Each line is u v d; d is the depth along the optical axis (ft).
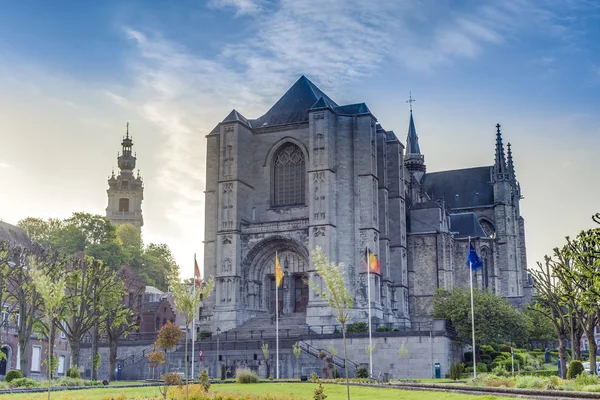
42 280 126.11
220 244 341.62
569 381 153.28
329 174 329.93
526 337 312.50
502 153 498.28
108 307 265.34
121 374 283.79
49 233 536.83
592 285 175.83
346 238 333.83
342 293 121.80
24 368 219.41
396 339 266.36
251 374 215.31
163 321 411.13
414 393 142.82
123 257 505.66
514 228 489.26
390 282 360.07
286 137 356.38
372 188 338.34
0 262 227.61
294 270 342.85
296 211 348.79
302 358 271.49
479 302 304.50
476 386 146.41
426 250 388.16
